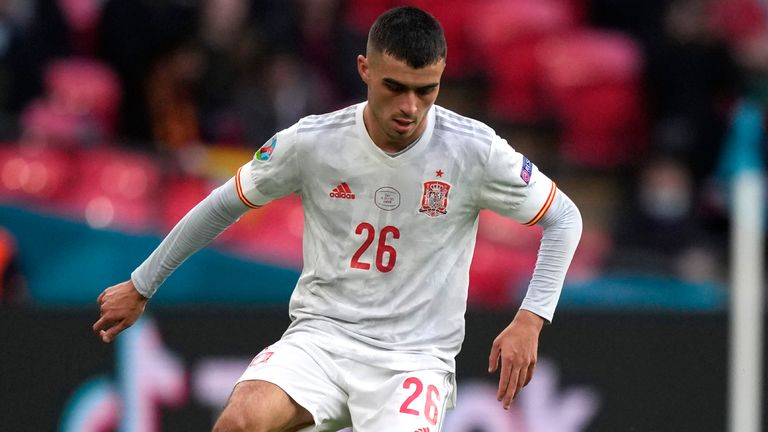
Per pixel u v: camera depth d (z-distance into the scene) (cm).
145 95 3078
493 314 2266
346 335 1446
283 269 2661
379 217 1425
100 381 2147
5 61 2948
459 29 3741
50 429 2123
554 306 1457
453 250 1453
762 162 3128
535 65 3697
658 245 3045
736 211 2439
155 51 3077
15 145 2619
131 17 3066
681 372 2355
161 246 1493
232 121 3077
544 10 3816
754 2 4028
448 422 2219
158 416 2158
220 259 2631
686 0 3634
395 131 1368
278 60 3169
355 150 1420
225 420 1373
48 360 2136
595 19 3853
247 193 1459
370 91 1384
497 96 3706
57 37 3045
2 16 2969
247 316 2214
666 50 3591
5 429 2111
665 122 3541
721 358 2380
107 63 3078
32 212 2569
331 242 1448
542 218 1461
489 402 2244
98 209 2603
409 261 1436
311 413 1416
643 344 2342
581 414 2298
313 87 3231
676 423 2341
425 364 1438
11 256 2544
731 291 2509
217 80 3072
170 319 2181
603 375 2317
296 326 1483
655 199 3359
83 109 2966
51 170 2609
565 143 3650
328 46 3281
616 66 3703
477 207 1459
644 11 3800
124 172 2645
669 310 2361
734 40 3841
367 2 3728
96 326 1502
